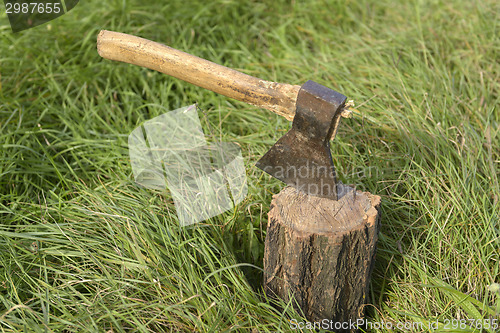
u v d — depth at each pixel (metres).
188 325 2.14
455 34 3.92
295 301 2.12
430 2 4.32
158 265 2.27
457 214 2.48
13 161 2.81
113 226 2.43
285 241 2.02
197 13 4.15
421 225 2.54
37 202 2.75
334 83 3.52
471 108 3.20
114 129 3.27
